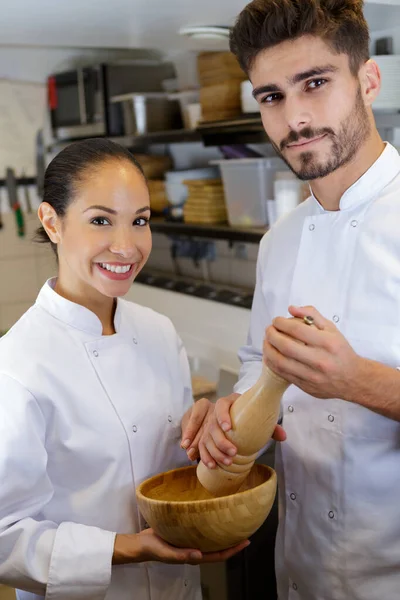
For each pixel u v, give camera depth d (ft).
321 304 4.05
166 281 11.16
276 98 3.67
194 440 3.88
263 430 3.42
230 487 3.59
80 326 3.81
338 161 3.67
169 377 4.20
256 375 4.60
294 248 4.44
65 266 3.82
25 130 12.64
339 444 3.94
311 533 4.15
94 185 3.55
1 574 3.46
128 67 11.13
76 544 3.43
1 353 3.63
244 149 9.07
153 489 3.73
